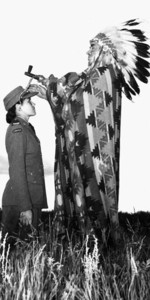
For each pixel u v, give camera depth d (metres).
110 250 4.40
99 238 4.81
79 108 4.94
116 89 5.04
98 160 4.89
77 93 4.97
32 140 4.32
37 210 4.31
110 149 4.93
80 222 4.83
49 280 2.82
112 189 4.91
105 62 5.06
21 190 4.14
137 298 2.70
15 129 4.24
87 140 4.92
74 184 4.90
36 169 4.31
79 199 4.87
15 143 4.18
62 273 3.04
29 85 4.62
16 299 2.48
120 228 4.83
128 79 5.13
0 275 2.88
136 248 3.96
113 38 5.08
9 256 3.53
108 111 4.94
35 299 2.57
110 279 3.03
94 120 4.89
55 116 5.06
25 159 4.24
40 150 4.43
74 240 4.53
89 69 5.13
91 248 4.22
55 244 3.73
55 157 5.17
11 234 4.34
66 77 5.00
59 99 5.02
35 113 4.54
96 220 4.87
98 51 5.10
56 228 4.90
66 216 5.11
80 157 4.87
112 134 4.96
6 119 4.47
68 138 4.96
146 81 5.09
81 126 4.92
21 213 4.21
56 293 2.72
